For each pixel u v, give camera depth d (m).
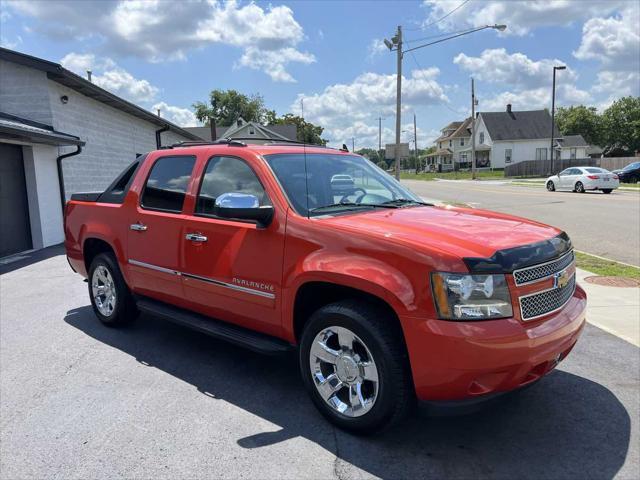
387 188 4.41
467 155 77.31
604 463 2.88
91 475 2.84
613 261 8.48
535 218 14.42
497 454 2.98
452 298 2.72
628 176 34.53
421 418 3.41
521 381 2.84
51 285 7.55
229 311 3.94
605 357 4.38
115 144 15.93
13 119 10.77
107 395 3.83
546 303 3.01
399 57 22.56
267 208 3.49
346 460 2.95
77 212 5.67
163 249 4.42
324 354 3.30
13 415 3.54
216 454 3.03
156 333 5.25
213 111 86.19
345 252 3.12
